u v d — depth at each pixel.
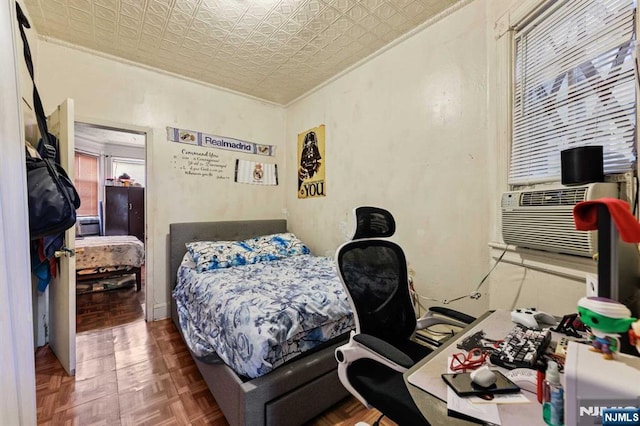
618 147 1.14
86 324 2.78
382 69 2.53
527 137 1.56
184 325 2.18
